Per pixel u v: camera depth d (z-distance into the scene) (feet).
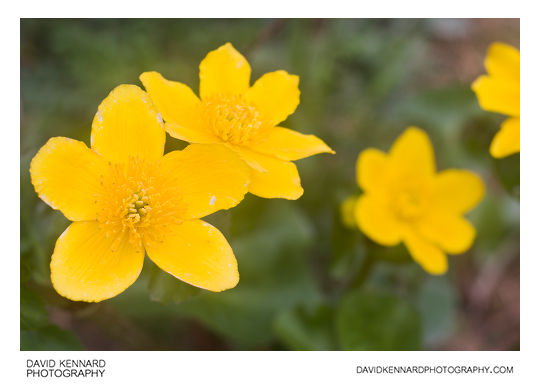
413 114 1.09
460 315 1.15
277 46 1.18
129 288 0.94
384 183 0.97
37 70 1.08
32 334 0.82
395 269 1.08
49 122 1.03
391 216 0.96
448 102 1.08
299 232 1.01
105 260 0.76
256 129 0.80
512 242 1.20
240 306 0.97
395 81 1.20
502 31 1.38
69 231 0.75
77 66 1.07
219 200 0.78
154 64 1.08
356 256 1.00
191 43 1.11
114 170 0.77
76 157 0.76
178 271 0.76
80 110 1.05
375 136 1.18
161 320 1.01
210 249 0.77
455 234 0.96
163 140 0.78
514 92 0.90
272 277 0.99
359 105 1.18
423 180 0.97
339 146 1.14
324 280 1.09
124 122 0.77
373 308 0.94
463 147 1.03
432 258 0.94
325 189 1.09
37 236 0.82
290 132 0.82
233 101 0.81
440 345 1.12
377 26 1.27
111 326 0.87
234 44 1.12
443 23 1.35
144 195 0.77
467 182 0.97
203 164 0.78
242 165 0.77
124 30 1.12
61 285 0.74
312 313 0.96
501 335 1.13
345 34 1.22
